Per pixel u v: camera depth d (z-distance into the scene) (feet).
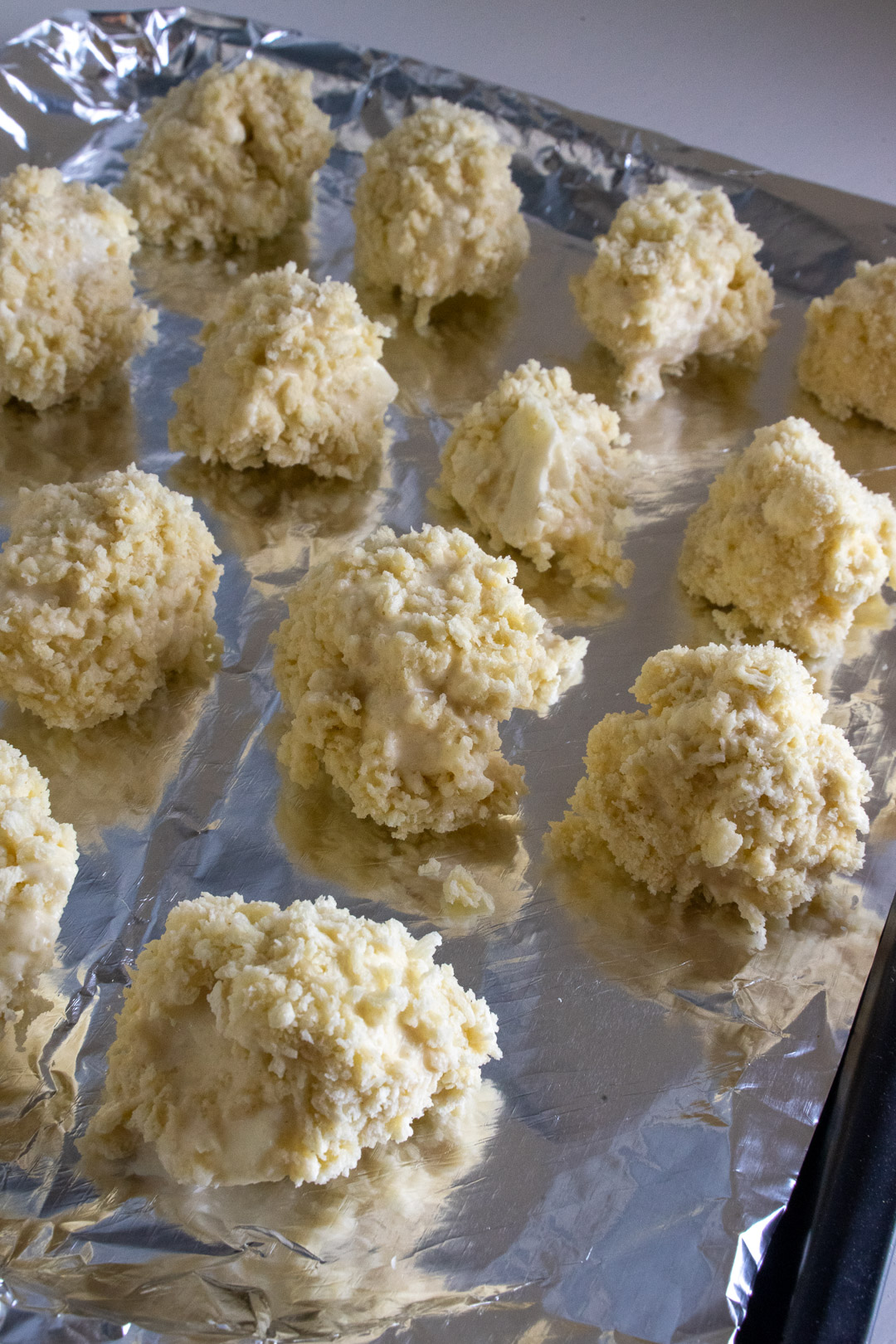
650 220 1.34
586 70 1.74
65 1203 0.91
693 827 1.04
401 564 1.08
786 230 1.51
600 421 1.26
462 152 1.37
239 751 1.11
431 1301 0.89
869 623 1.23
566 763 1.12
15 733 1.11
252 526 1.24
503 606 1.07
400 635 1.04
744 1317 0.91
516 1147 0.95
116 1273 0.89
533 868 1.07
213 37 1.59
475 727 1.06
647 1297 0.90
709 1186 0.94
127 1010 0.96
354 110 1.59
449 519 1.26
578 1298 0.90
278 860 1.06
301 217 1.52
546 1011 1.01
